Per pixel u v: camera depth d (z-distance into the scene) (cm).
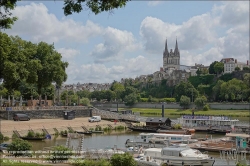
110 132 9100
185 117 10525
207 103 18962
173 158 4753
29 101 12231
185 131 8675
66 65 12200
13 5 2144
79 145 4791
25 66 9181
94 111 11650
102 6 2038
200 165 4659
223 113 16538
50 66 10881
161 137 6825
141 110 19762
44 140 7088
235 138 6688
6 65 7369
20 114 9169
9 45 7162
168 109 19812
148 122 9800
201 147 6044
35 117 9962
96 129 9138
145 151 4944
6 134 7288
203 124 9900
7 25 2305
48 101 12850
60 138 7488
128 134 8656
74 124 9369
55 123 9112
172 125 9719
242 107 17562
